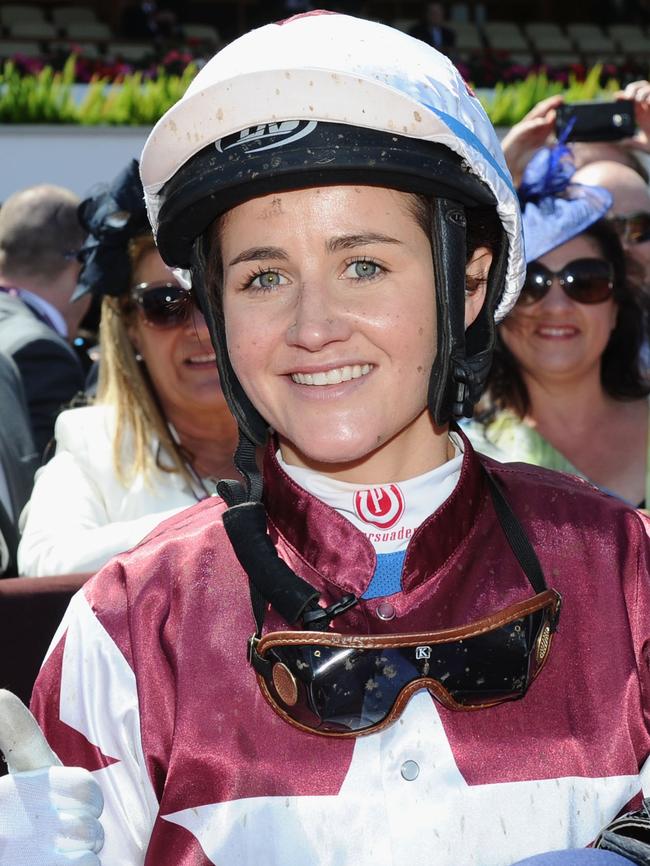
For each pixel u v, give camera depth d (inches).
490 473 39.7
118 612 37.1
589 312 77.8
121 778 36.0
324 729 34.1
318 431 34.0
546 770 34.6
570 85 279.7
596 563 37.7
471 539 37.0
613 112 91.7
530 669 34.7
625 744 35.4
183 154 34.6
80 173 233.9
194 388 73.2
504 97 246.5
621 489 81.5
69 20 454.3
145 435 75.0
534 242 77.2
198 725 34.8
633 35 482.6
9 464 81.9
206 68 34.7
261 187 32.9
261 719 34.7
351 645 33.5
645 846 31.6
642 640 37.0
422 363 34.5
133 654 36.4
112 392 76.4
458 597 36.0
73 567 67.9
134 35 384.5
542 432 80.9
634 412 83.0
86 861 33.4
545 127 93.7
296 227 33.2
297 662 33.5
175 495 74.2
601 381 81.9
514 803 34.2
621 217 88.7
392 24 415.5
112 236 73.6
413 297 34.0
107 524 73.1
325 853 33.4
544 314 77.5
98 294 75.4
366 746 34.4
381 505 37.2
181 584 37.0
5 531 77.0
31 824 33.3
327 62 32.4
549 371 78.4
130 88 240.7
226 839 33.9
